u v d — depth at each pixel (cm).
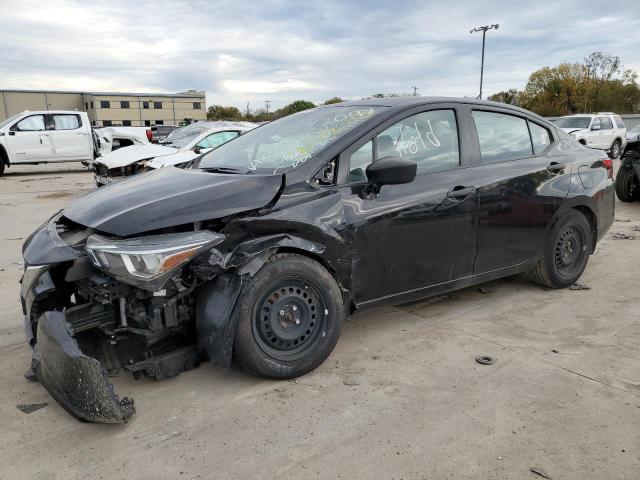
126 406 284
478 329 405
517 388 316
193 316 320
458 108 414
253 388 320
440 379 329
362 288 354
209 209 303
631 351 364
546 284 484
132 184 362
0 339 396
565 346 374
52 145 1681
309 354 330
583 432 272
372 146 362
